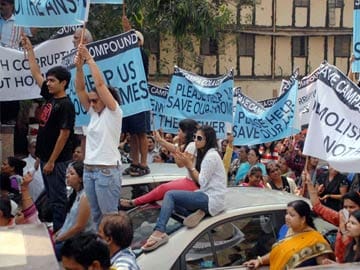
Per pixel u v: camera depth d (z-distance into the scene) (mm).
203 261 5285
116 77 6711
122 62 6711
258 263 5383
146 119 7191
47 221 6840
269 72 30219
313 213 6109
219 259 5344
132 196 6957
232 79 9227
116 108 5633
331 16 30594
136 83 6711
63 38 7375
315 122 6059
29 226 3086
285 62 30359
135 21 16375
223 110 9250
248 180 9461
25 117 11742
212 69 29047
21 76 7324
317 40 30656
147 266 5129
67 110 6223
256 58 29953
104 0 6684
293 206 5355
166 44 27344
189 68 28234
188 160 5879
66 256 3340
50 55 7348
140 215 5914
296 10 30250
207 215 5488
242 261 5438
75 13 6578
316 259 5316
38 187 7914
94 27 16891
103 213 5676
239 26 29203
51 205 6426
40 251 2686
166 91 9641
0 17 7887
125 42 6715
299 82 11312
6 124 9469
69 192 7328
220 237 5406
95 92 5613
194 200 5438
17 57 7301
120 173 5742
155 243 5262
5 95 7316
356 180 8297
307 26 30375
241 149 11969
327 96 6020
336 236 5828
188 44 27516
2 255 2633
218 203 5473
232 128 9391
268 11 29828
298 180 11648
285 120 9688
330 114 5973
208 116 9266
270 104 10773
